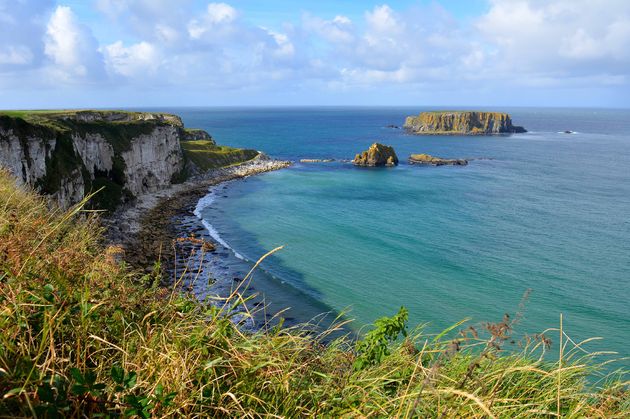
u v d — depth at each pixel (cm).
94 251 721
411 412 391
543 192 8925
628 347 3036
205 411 379
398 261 4697
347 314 3431
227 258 4525
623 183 10031
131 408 346
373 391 455
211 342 460
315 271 4328
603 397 474
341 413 423
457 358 550
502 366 521
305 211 7044
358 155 12562
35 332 412
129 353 435
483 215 6931
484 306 3659
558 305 3712
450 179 10412
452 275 4328
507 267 4588
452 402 417
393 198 8188
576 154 15388
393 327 582
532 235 5816
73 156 6019
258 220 6406
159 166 8719
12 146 4881
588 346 3003
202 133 13838
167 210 6956
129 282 605
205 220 6378
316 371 518
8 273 454
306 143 19062
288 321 3216
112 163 7200
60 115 7356
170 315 534
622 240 5631
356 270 4394
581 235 5847
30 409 304
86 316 439
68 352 416
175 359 418
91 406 339
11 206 830
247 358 458
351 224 6228
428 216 6825
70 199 5638
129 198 7106
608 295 3938
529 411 430
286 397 430
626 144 19062
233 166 11412
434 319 3416
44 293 439
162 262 3925
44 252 548
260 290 3744
